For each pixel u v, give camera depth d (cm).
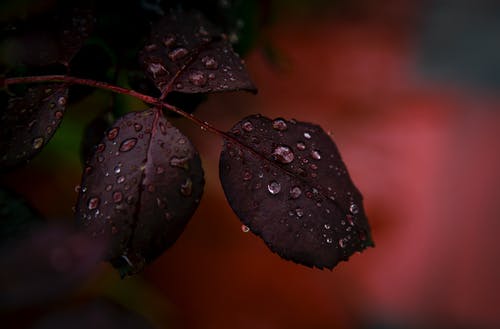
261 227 25
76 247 23
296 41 82
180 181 25
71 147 37
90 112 37
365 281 62
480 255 65
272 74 72
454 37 90
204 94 28
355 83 78
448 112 78
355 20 88
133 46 30
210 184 53
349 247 26
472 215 68
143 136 25
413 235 66
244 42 34
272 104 69
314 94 74
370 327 57
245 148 26
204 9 32
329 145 27
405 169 70
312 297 55
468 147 74
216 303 50
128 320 24
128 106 31
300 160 26
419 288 61
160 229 25
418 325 59
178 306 48
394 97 79
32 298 23
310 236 25
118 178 25
